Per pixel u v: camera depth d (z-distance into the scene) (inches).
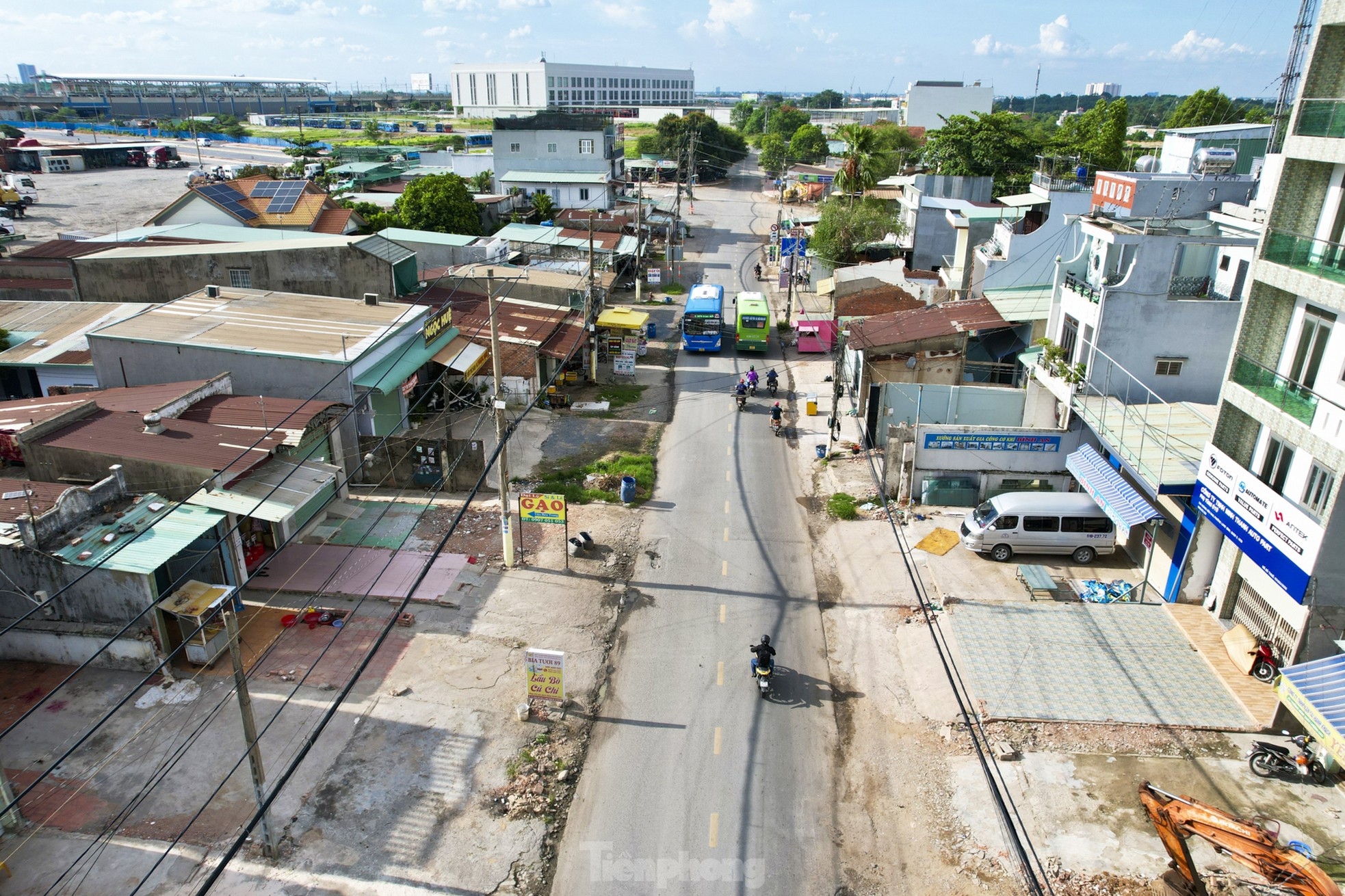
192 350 1061.1
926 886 548.1
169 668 729.6
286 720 673.0
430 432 1257.4
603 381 1612.9
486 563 928.3
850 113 7455.7
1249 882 539.8
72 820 569.0
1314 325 664.4
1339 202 637.9
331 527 984.9
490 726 682.8
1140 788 542.0
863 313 1676.9
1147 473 772.0
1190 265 980.6
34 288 1585.9
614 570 930.7
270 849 544.4
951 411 1210.0
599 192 3122.5
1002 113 2667.3
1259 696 709.9
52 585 708.7
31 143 4335.6
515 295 1724.9
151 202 3393.2
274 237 1950.1
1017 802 609.0
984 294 1423.5
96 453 829.2
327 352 1058.7
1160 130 4047.7
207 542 809.5
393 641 782.5
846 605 879.7
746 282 2514.8
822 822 600.7
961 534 979.3
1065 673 745.6
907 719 704.4
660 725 696.4
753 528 1044.5
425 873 545.6
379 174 3452.3
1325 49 626.5
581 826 591.8
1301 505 648.4
